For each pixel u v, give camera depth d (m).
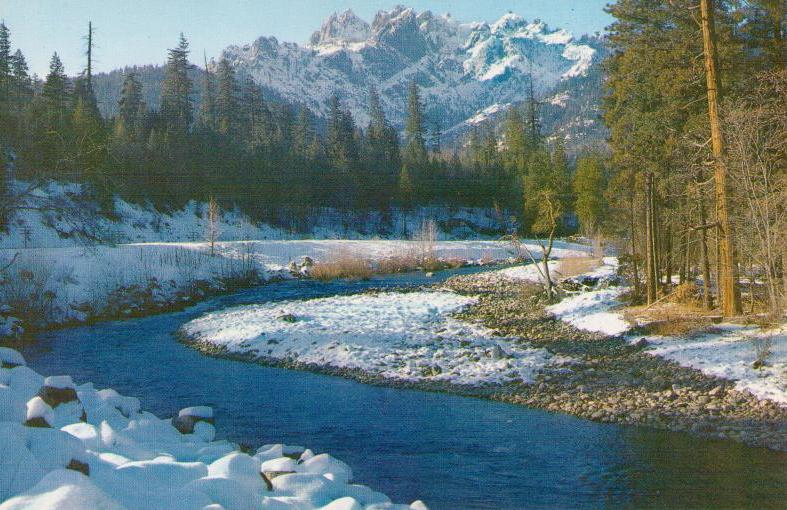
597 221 67.06
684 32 23.92
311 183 87.56
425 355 18.39
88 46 74.62
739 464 9.81
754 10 22.41
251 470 5.66
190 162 75.75
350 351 18.83
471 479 9.26
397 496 8.59
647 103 25.80
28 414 5.41
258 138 94.00
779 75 19.95
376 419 12.69
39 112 50.78
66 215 21.81
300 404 13.91
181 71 91.12
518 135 114.00
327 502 5.65
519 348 19.22
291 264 49.47
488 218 95.75
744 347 15.91
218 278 41.88
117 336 24.36
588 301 25.31
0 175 22.05
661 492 8.69
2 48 78.88
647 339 18.39
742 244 19.64
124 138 71.00
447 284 40.16
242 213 77.31
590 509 8.10
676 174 23.02
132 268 37.25
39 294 28.47
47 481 3.96
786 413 12.09
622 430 11.75
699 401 13.10
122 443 6.37
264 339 21.34
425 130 136.50
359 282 44.19
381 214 90.69
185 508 4.43
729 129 18.73
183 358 19.72
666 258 26.20
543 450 10.64
